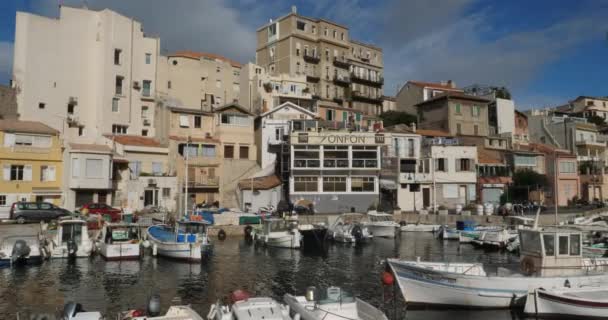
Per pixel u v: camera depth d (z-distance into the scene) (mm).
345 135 54594
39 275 24859
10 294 21016
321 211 53469
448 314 18719
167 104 64062
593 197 68688
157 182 50750
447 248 38000
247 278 25203
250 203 54094
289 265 29328
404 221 48750
